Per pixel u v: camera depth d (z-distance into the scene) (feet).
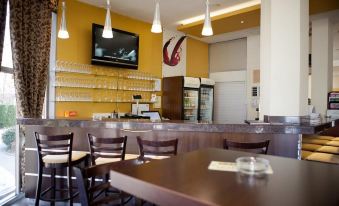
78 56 17.28
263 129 9.90
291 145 9.84
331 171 4.73
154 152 9.06
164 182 3.84
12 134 13.56
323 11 17.80
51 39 15.97
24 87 12.86
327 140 14.26
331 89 20.53
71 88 16.93
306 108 13.01
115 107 19.52
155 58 22.59
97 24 17.63
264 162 4.75
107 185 5.27
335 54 31.89
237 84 26.18
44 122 11.69
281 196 3.40
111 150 9.82
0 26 11.02
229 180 4.02
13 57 12.41
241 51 25.94
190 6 18.12
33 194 12.12
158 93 22.97
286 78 12.42
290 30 12.37
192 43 26.27
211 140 10.62
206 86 25.04
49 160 10.16
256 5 17.37
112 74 19.15
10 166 13.44
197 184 3.79
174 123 10.71
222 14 19.16
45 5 14.21
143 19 21.11
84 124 11.38
